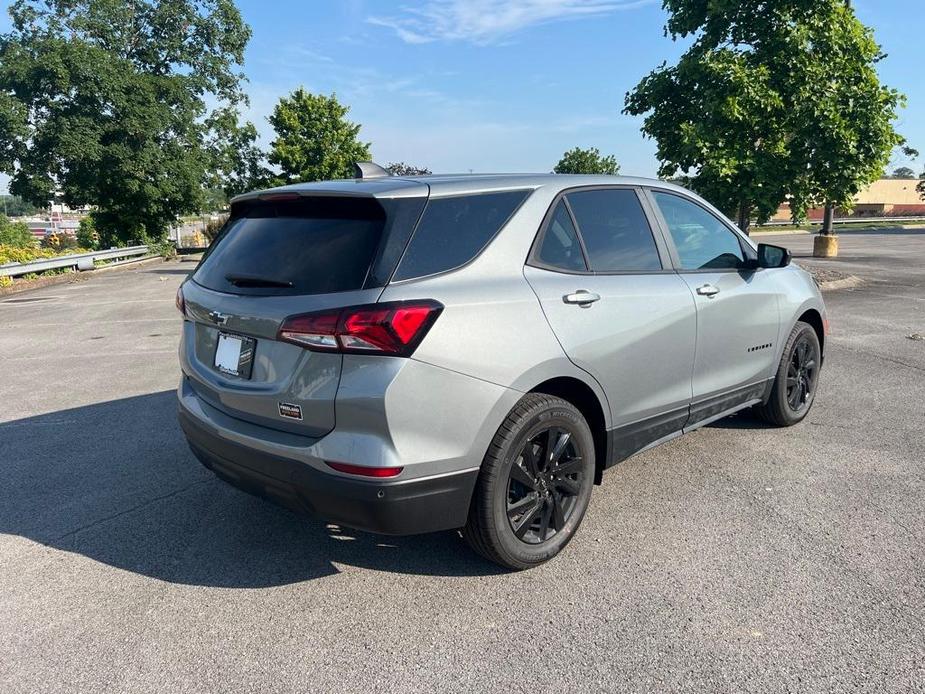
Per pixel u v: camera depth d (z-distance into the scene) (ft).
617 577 10.48
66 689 8.23
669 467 14.71
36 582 10.67
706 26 41.68
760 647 8.73
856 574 10.37
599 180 12.31
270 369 9.68
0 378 24.48
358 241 9.46
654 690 8.02
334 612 9.77
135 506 13.35
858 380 21.49
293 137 115.75
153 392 21.77
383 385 8.79
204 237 146.10
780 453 15.40
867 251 84.07
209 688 8.21
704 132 39.68
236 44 126.93
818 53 39.93
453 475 9.48
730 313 13.93
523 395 10.06
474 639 9.05
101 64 102.68
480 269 9.95
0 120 98.58
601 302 11.16
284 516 12.88
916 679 8.09
